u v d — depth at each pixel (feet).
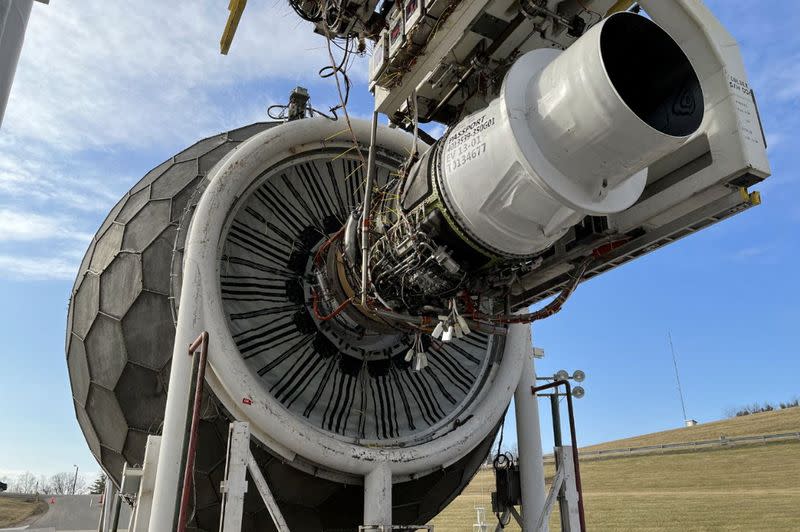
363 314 20.15
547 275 21.35
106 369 22.48
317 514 19.62
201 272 18.54
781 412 220.84
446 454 19.83
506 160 13.55
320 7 20.51
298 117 29.01
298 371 21.48
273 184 22.97
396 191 18.04
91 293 24.06
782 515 78.95
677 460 156.97
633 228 18.81
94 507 130.41
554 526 77.82
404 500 20.75
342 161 24.29
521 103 13.25
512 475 22.89
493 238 14.55
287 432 17.74
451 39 17.97
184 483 14.47
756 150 16.99
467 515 104.78
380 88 21.11
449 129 16.38
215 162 25.45
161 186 25.26
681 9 17.53
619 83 12.61
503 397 21.88
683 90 12.16
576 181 12.96
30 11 8.66
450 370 23.32
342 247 20.29
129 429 22.07
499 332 17.90
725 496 102.42
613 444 224.53
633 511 91.56
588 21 18.06
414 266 15.76
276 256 22.49
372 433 21.53
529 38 18.29
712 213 17.78
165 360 20.94
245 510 18.92
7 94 8.07
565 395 23.15
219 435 18.19
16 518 168.86
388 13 21.04
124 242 23.68
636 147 11.98
